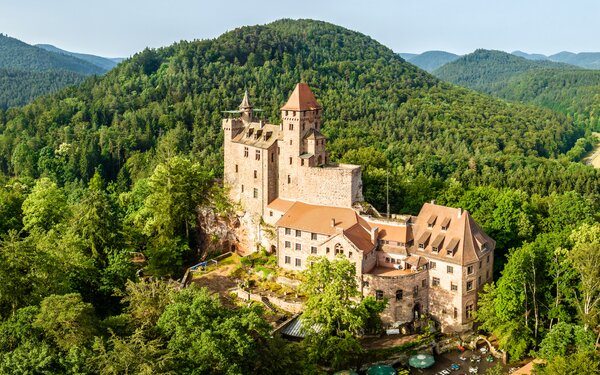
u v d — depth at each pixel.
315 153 128.25
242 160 136.25
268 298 113.38
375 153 179.38
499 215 125.69
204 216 141.50
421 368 100.88
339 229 113.06
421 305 112.06
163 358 67.50
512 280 101.19
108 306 101.25
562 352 94.00
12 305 81.69
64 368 65.25
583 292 100.81
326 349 92.56
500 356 104.12
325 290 95.62
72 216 122.44
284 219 123.31
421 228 116.62
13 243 84.75
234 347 72.56
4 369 62.66
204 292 82.19
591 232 107.56
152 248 129.25
